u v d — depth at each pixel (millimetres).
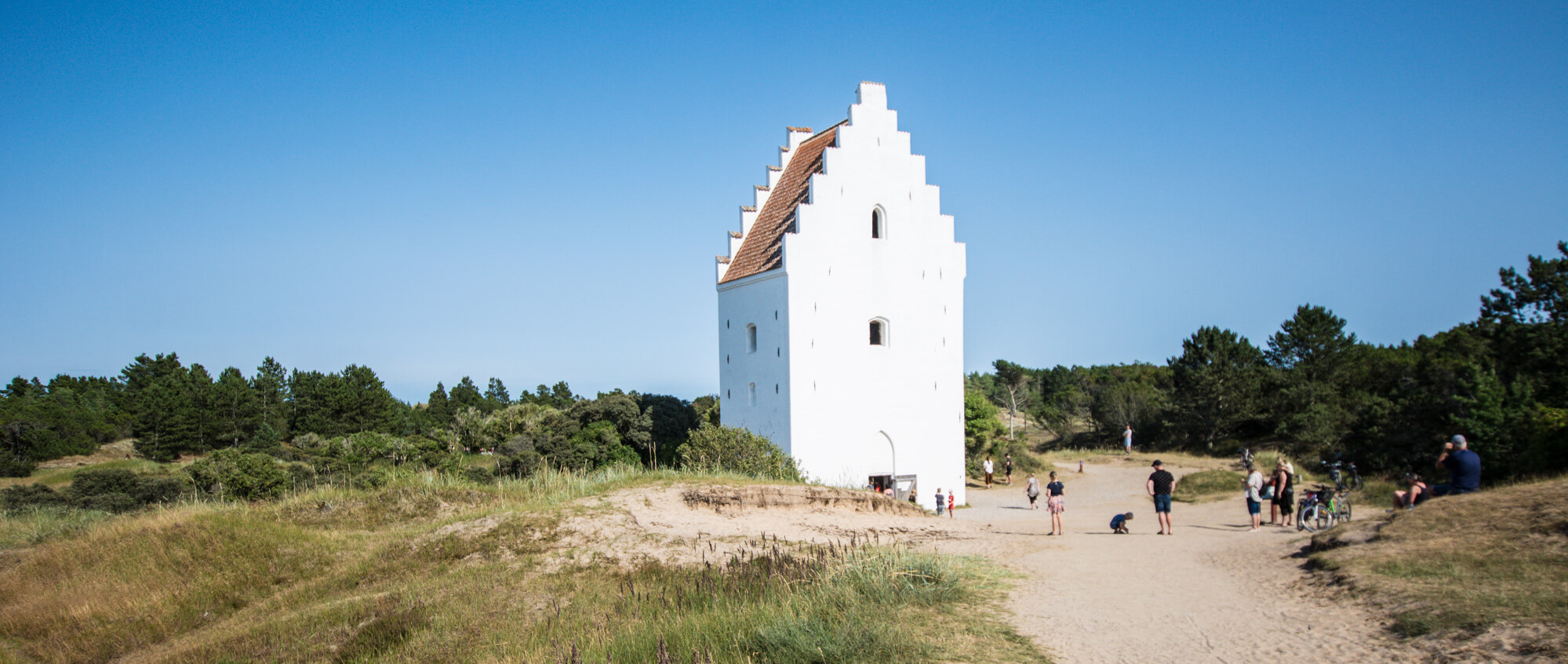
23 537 24734
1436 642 9812
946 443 38938
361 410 86625
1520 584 11281
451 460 49469
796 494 23219
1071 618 12195
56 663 16328
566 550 19078
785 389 36219
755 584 14367
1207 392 66125
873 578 13758
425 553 19766
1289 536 19859
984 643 11016
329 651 14453
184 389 79250
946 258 39719
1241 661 10000
